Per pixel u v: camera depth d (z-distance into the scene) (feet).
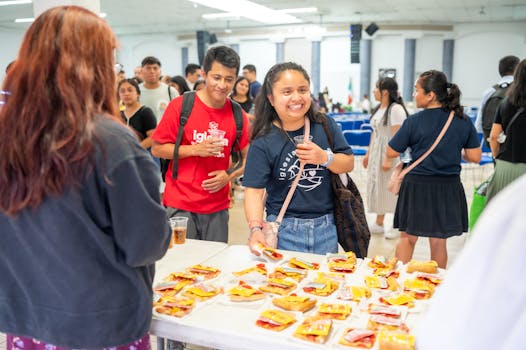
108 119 3.59
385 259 5.86
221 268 5.81
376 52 56.59
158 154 8.09
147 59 15.26
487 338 1.93
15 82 3.42
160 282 5.21
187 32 62.03
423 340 2.22
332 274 5.50
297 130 6.59
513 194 2.01
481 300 1.95
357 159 32.89
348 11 45.47
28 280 3.71
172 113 8.02
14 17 49.14
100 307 3.63
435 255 9.80
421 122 9.16
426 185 9.22
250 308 4.66
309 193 6.65
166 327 4.40
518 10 44.57
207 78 7.74
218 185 8.05
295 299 4.68
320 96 44.16
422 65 55.21
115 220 3.55
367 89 57.11
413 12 46.29
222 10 43.75
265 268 5.67
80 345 3.65
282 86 6.08
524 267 1.87
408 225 9.47
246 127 8.43
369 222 16.94
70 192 3.42
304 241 6.63
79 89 3.37
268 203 6.98
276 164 6.61
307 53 59.16
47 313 3.68
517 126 9.49
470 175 27.25
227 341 4.17
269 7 41.98
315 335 4.00
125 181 3.51
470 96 55.06
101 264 3.63
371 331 4.08
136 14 46.80
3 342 8.73
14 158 3.40
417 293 4.91
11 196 3.48
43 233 3.53
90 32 3.49
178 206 8.09
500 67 14.43
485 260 1.99
